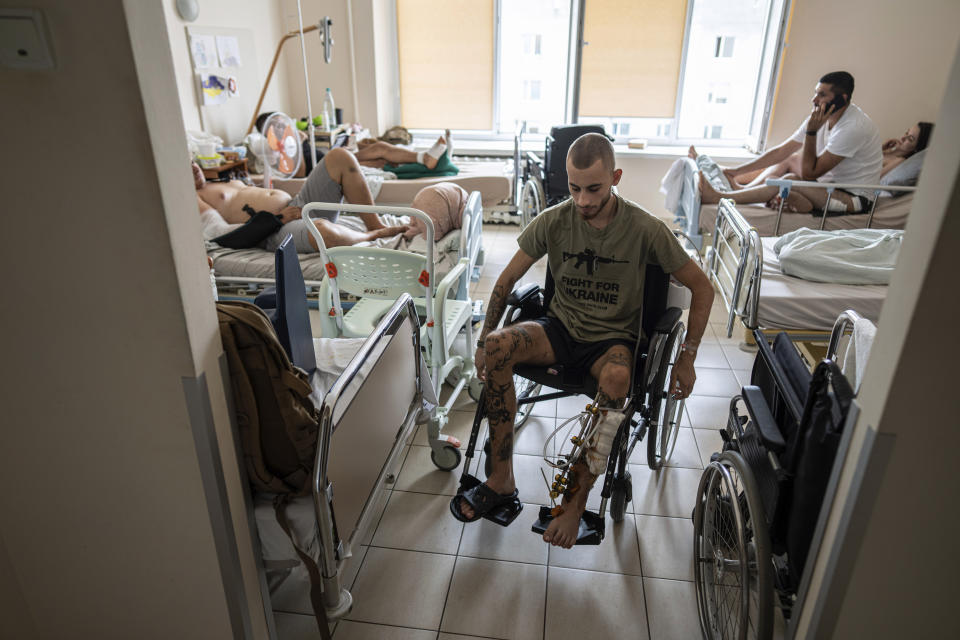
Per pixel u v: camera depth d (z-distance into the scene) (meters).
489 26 5.61
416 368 2.02
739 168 4.61
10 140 1.01
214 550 1.32
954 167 0.86
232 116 4.81
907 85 4.70
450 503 2.00
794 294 2.89
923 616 1.16
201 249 1.15
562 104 5.91
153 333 1.13
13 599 1.40
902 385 0.98
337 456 1.39
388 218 4.08
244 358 1.27
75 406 1.21
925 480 1.04
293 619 1.72
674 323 1.83
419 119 6.08
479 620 1.71
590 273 1.93
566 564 1.90
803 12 4.87
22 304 1.14
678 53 5.40
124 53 0.94
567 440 2.49
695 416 2.68
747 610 1.37
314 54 5.53
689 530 2.04
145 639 1.46
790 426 1.41
